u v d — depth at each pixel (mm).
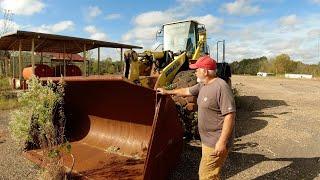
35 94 4387
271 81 31172
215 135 3506
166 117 3934
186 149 5590
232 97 3389
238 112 9898
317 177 4641
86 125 5590
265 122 8336
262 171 4824
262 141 6449
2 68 22094
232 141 3570
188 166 4852
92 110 5332
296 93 16812
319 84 25781
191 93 3863
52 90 4566
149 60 7164
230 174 4688
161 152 3865
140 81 6094
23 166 4875
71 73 17766
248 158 5383
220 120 3477
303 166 5066
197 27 8930
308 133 7195
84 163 4551
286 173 4762
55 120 5234
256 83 26906
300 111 10305
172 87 6055
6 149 5703
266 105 11633
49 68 16359
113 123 5254
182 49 8633
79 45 17328
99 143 5270
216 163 3578
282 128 7648
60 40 15141
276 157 5477
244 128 7586
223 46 9180
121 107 4801
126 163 4547
